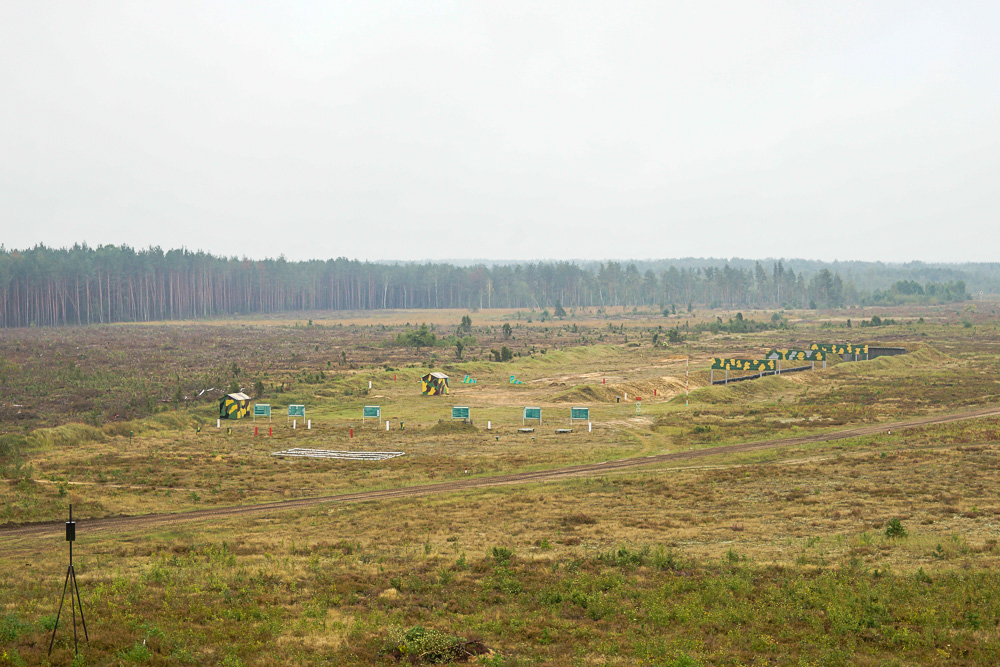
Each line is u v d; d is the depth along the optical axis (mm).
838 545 29250
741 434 62906
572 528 33875
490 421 69875
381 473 48531
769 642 19953
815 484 41656
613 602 23609
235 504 40500
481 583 25734
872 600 22578
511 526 34375
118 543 31969
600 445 59094
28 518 36375
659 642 20094
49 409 74500
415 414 75750
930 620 20859
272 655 19094
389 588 25312
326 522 36000
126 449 54844
